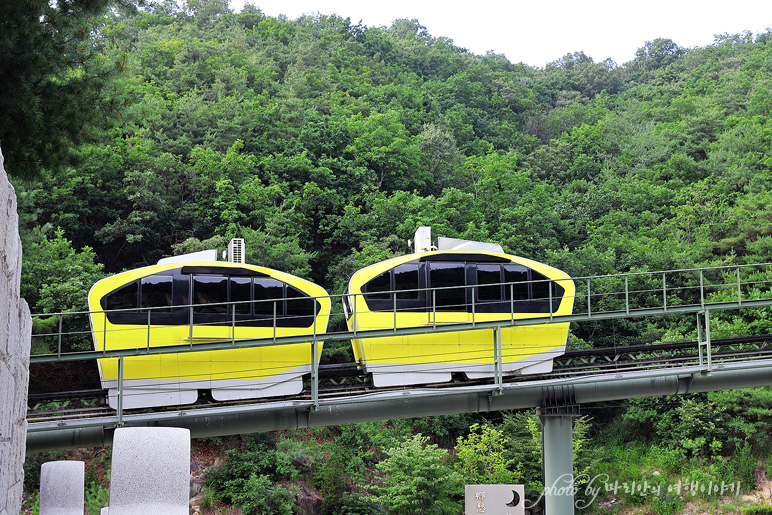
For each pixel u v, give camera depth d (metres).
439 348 20.86
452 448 33.47
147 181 40.56
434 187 55.06
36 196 38.16
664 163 60.50
